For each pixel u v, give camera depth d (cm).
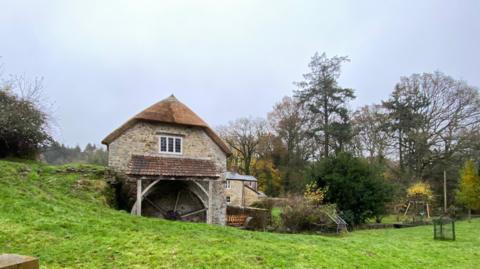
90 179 1484
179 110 1898
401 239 1555
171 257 693
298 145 4334
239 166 5131
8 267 153
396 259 943
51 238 729
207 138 1911
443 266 934
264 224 1914
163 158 1723
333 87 3709
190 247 779
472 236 1684
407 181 3406
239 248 822
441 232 1573
